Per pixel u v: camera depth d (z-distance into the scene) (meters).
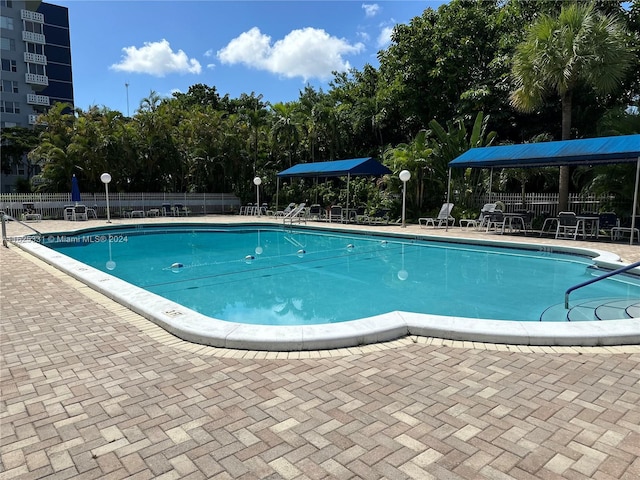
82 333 4.41
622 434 2.52
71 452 2.35
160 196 26.42
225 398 3.01
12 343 4.11
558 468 2.20
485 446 2.40
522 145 14.12
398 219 19.91
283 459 2.29
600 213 13.48
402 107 24.42
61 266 7.79
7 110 43.75
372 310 6.59
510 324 4.34
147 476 2.14
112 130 24.69
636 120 13.91
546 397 3.01
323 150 29.42
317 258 11.39
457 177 19.31
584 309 6.33
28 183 37.03
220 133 28.28
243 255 11.95
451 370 3.50
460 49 22.05
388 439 2.48
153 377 3.36
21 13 44.16
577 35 13.43
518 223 16.19
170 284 8.36
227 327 4.27
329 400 2.98
